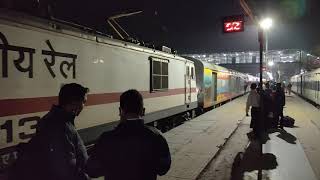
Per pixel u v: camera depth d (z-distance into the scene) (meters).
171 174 7.18
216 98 23.36
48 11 6.49
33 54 5.58
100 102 7.68
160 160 2.92
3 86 4.95
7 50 5.04
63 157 2.79
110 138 2.89
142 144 2.85
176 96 13.33
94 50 7.45
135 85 9.56
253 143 11.01
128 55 9.12
